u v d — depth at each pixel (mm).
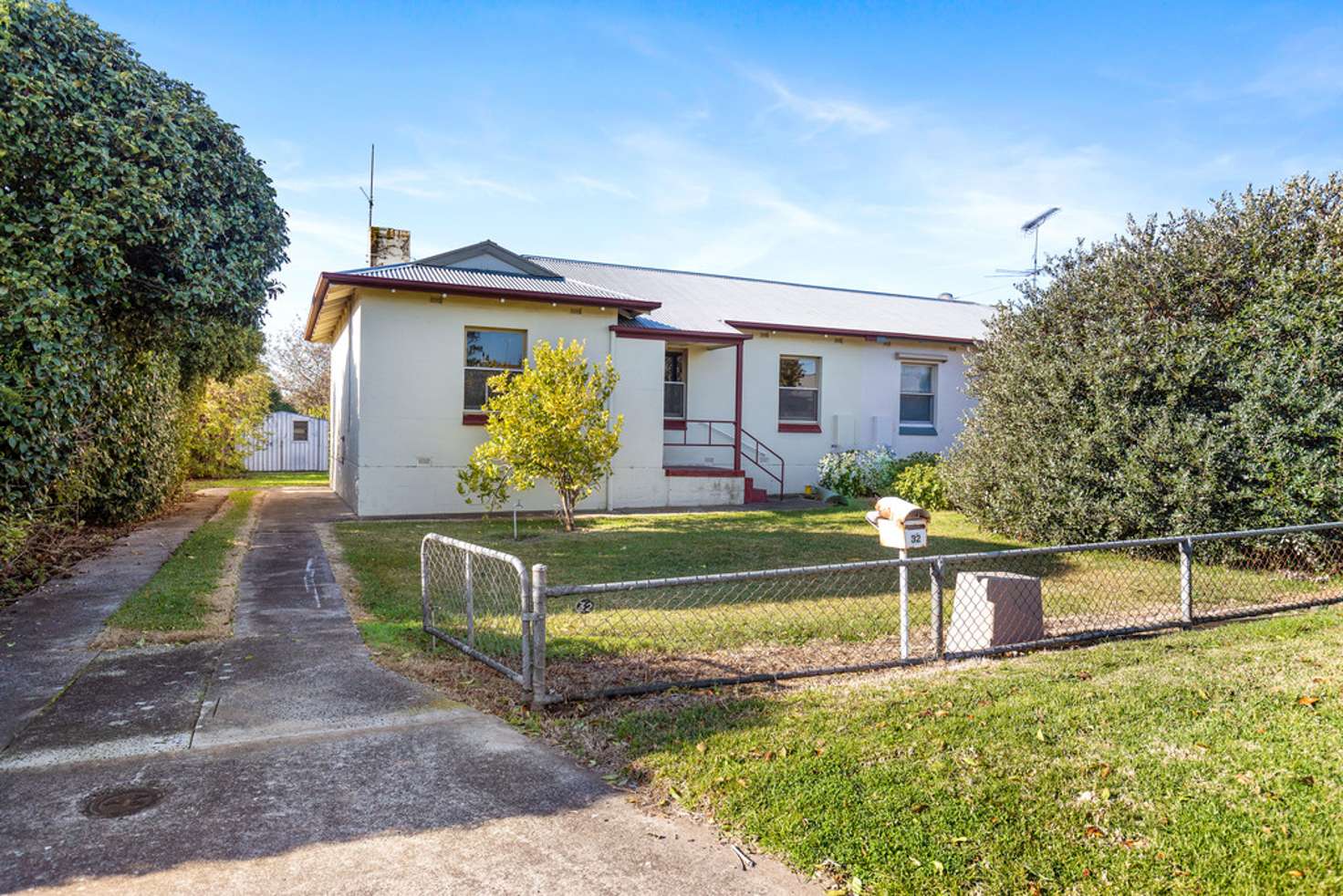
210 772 3312
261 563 8508
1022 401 10500
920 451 18422
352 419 14094
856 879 2504
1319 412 7988
